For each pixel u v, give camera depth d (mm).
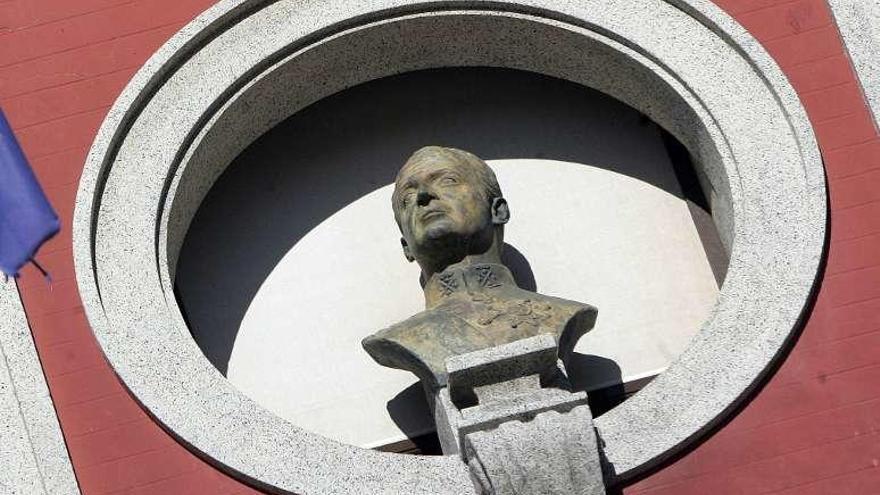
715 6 21312
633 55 21391
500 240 21047
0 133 19000
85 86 21250
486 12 21609
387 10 21531
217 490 19188
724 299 19891
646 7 21484
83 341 19953
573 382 21391
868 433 19281
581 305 20469
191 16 21562
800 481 19109
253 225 22422
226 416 19375
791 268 19953
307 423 21359
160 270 20375
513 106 22891
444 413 19641
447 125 22891
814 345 19672
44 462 19328
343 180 22703
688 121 21391
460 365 18578
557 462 18234
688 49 21266
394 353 20297
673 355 21516
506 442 18250
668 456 19156
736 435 19281
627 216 22406
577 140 22797
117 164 20781
